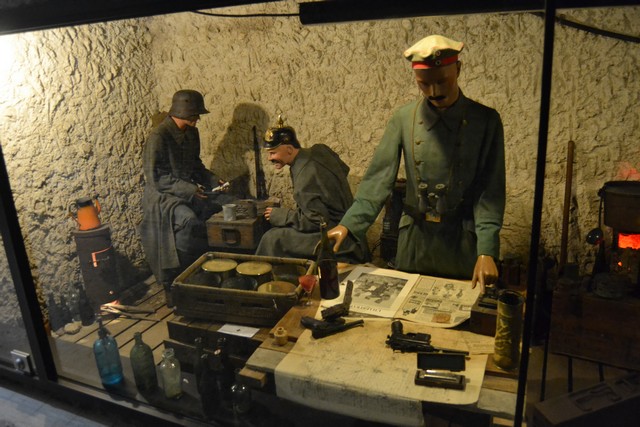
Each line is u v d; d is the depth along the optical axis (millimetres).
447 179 1655
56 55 2137
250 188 2238
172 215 2240
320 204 1953
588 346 1813
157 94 2225
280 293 1762
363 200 1776
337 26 1928
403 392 1344
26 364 2059
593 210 1860
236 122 2162
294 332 1632
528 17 1681
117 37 2143
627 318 1723
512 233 1961
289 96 2092
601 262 1870
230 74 2102
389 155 1732
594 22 1656
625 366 1768
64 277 2400
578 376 1749
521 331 1384
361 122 2033
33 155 2207
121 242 2457
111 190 2340
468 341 1501
